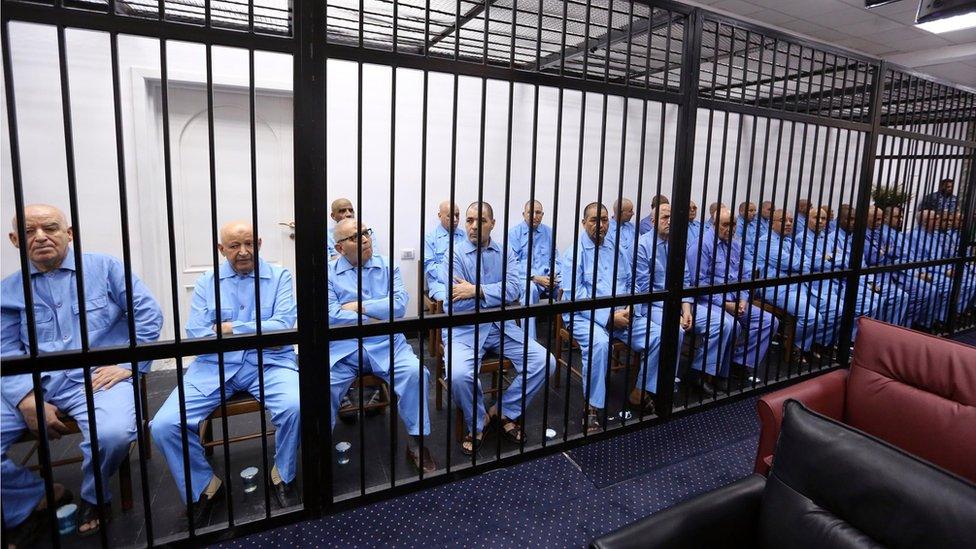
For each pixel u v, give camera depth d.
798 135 5.28
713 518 1.17
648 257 3.21
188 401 1.89
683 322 2.91
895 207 4.03
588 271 3.10
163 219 3.29
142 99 3.04
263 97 3.46
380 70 3.66
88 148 2.94
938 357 1.61
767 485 1.22
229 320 2.24
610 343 2.36
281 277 2.35
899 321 3.88
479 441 2.35
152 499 1.92
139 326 2.11
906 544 0.93
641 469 2.19
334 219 3.51
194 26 1.33
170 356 1.48
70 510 1.73
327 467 1.80
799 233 4.28
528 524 1.83
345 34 3.36
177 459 1.82
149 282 3.21
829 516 1.06
